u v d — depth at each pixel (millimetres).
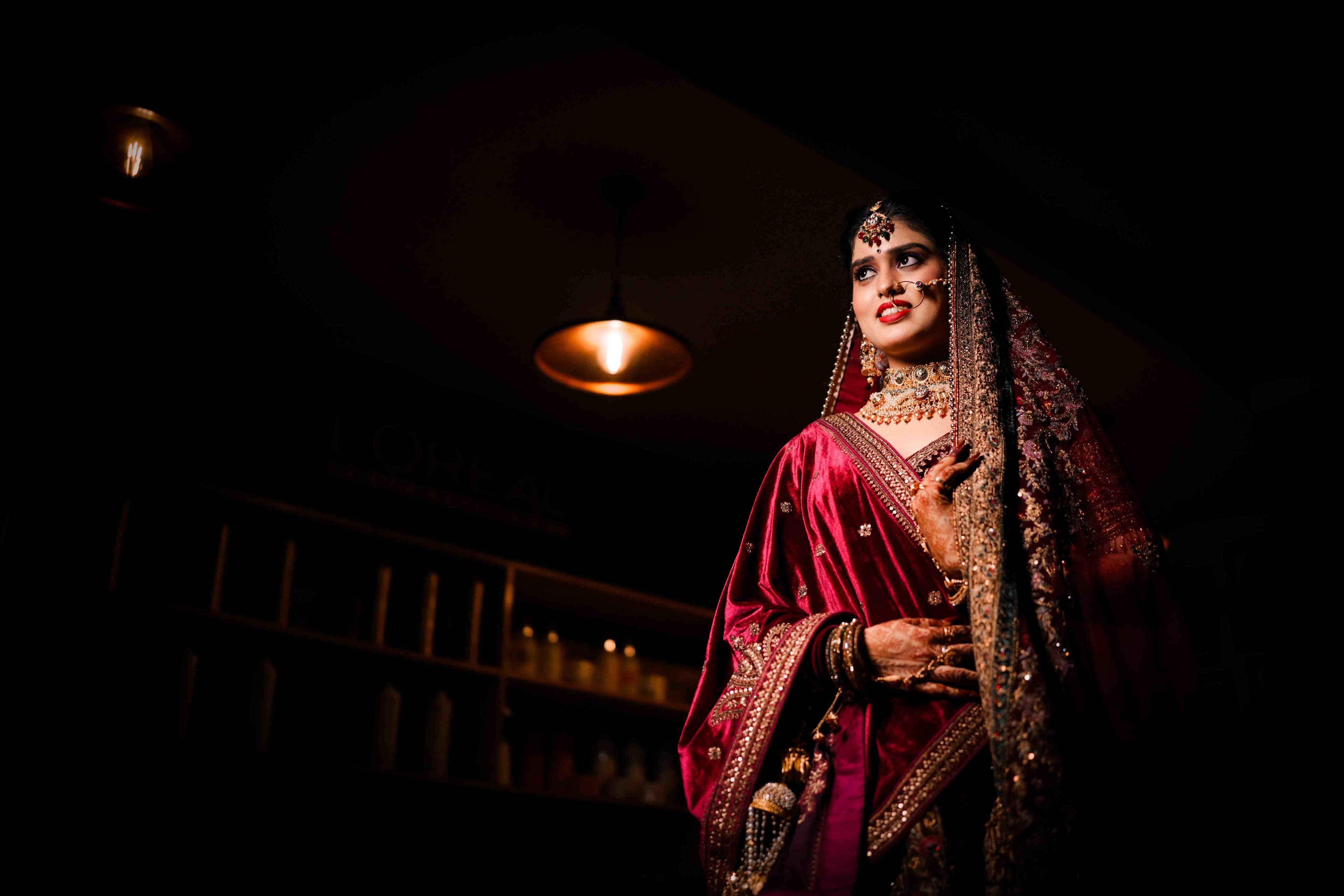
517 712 4922
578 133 3232
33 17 2730
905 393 1518
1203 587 5742
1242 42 2859
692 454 5551
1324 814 2164
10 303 3818
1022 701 1082
